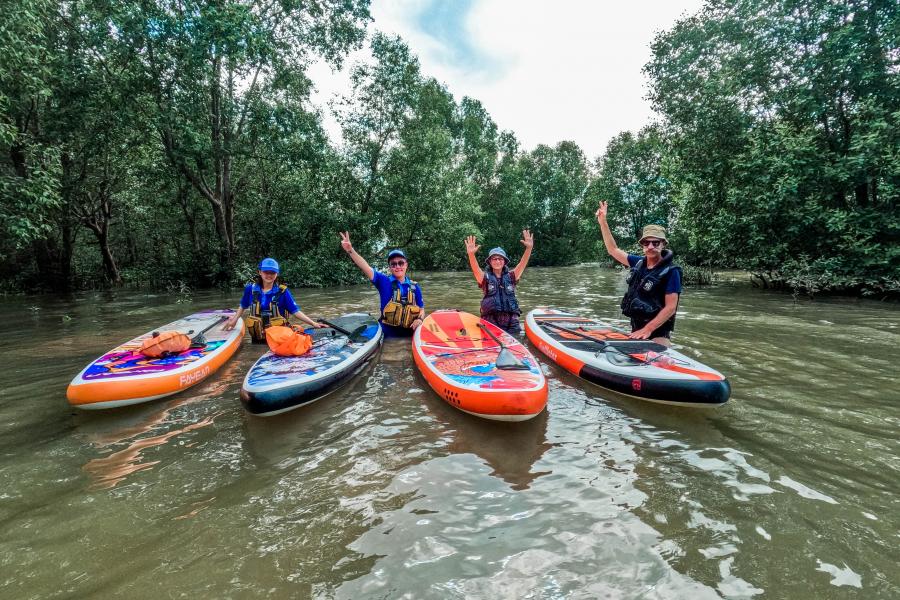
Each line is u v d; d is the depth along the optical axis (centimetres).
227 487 251
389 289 617
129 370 394
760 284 1238
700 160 1298
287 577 184
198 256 1655
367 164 2014
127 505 234
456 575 183
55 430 327
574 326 585
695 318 723
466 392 342
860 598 167
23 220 846
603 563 189
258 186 2058
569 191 4222
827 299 953
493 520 219
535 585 177
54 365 501
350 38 1719
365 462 278
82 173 1470
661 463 271
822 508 223
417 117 2059
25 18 777
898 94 979
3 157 1227
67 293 1530
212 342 511
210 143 1434
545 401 341
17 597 173
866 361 470
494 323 596
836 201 1055
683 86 1315
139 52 1243
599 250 3678
